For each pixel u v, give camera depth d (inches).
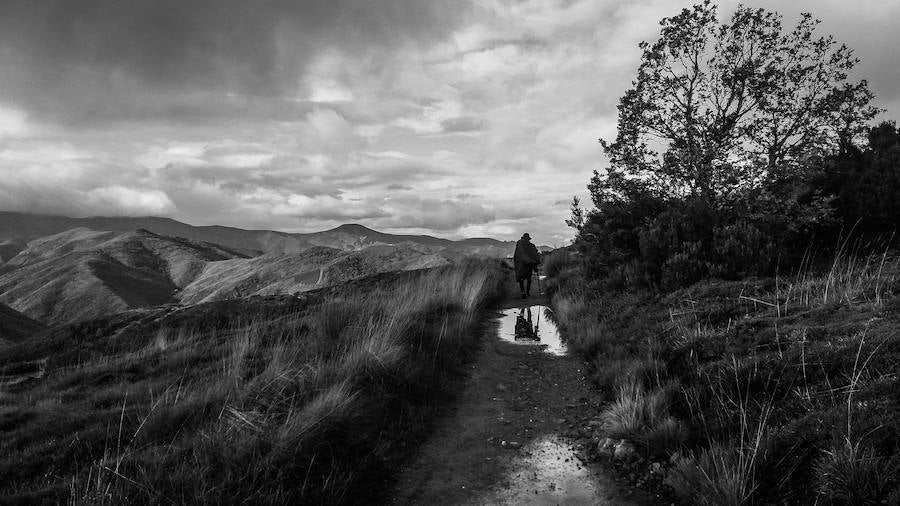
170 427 199.8
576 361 308.3
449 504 170.7
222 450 170.4
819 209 319.9
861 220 324.8
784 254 312.7
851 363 166.7
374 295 438.6
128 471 163.8
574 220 455.5
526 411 246.5
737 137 397.1
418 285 466.0
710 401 184.9
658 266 355.9
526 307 487.8
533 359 321.4
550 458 198.7
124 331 453.1
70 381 305.9
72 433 202.4
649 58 421.7
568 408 245.3
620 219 416.8
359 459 183.3
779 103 397.4
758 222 344.2
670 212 376.2
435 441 216.7
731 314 254.4
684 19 407.8
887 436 129.3
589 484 176.6
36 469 175.2
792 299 251.0
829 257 314.5
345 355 258.2
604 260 433.1
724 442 162.4
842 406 144.8
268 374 237.1
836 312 214.7
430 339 312.7
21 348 460.4
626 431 192.2
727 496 137.6
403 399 238.8
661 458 175.8
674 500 157.5
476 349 343.9
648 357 235.3
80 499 147.3
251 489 151.2
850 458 123.6
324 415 190.4
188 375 279.0
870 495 119.0
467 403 258.2
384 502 171.6
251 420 189.8
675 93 420.8
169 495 149.1
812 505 127.3
